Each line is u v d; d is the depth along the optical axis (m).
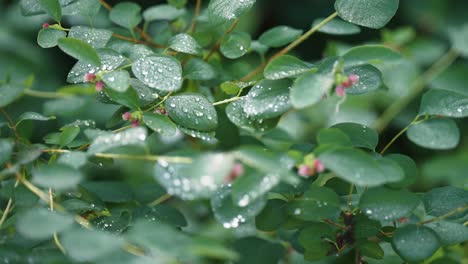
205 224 0.79
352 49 0.61
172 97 0.60
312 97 0.54
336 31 0.67
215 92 0.71
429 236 0.58
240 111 0.59
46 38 0.61
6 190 0.60
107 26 0.83
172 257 0.51
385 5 0.60
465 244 0.70
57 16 0.61
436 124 0.59
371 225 0.60
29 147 0.61
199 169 0.52
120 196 0.65
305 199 0.58
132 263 0.51
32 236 0.52
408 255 0.57
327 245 0.61
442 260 0.61
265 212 0.60
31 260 0.56
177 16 0.70
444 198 0.61
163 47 0.69
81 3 0.64
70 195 0.62
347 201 0.60
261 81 0.59
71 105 0.73
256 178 0.53
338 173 0.53
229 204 0.56
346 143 0.55
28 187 0.59
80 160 0.55
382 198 0.58
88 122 0.64
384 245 0.67
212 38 0.70
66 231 0.54
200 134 0.60
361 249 0.61
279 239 0.69
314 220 0.59
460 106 0.59
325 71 0.58
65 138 0.60
